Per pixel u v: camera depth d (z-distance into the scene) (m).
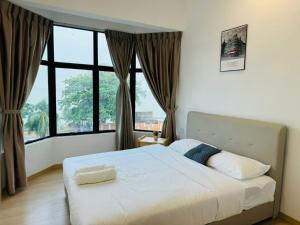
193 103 3.75
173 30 3.88
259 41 2.62
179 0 3.77
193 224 1.86
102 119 4.49
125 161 2.82
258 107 2.67
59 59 3.96
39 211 2.61
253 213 2.25
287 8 2.32
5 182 3.03
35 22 3.19
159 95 4.18
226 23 3.04
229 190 2.06
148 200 1.84
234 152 2.85
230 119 2.91
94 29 4.07
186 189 2.05
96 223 1.55
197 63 3.61
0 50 2.80
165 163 2.76
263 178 2.34
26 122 3.50
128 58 4.27
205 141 3.33
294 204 2.36
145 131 4.64
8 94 2.89
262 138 2.49
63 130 4.17
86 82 4.27
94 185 2.13
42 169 3.75
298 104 2.27
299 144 2.28
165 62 4.07
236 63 2.91
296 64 2.27
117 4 3.27
